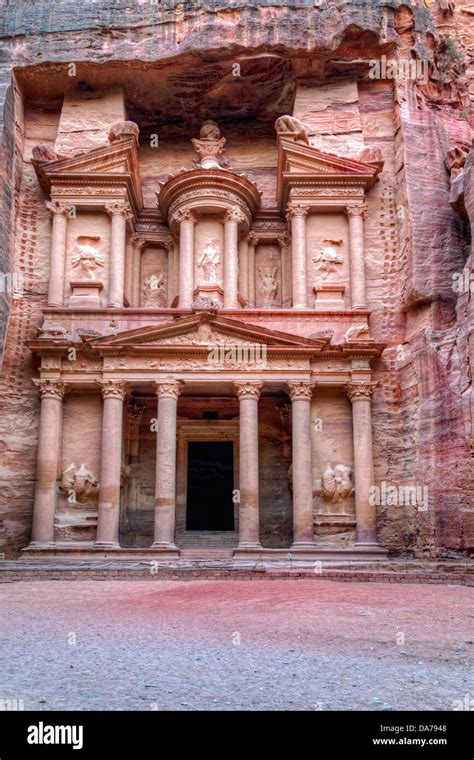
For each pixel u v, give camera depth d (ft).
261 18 101.40
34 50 102.94
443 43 107.96
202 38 100.58
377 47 103.24
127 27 103.24
